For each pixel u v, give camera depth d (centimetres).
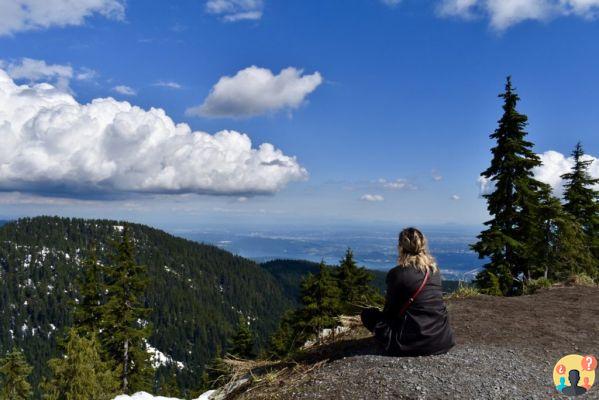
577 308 723
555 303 765
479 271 1817
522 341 579
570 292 853
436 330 518
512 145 1962
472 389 428
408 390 426
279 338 2534
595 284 974
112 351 2675
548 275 1812
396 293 524
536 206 1891
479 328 635
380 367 489
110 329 2658
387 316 542
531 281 1033
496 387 432
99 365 2120
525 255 1852
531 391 426
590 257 1900
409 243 532
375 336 544
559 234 1833
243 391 543
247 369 622
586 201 2347
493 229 1961
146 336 2689
